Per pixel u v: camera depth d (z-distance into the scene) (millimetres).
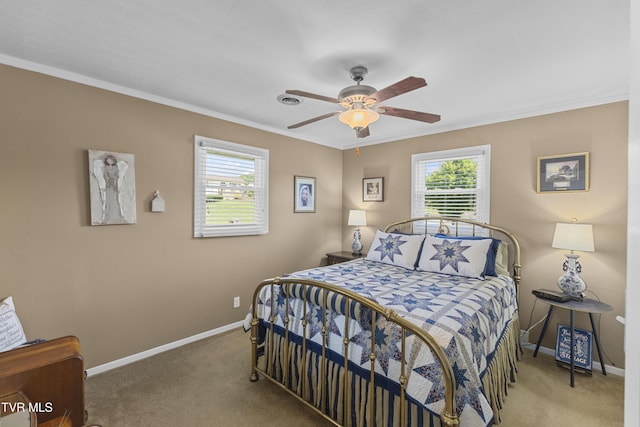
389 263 3072
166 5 1482
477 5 1451
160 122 2666
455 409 1299
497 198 3053
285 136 3736
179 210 2816
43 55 1962
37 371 841
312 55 1930
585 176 2578
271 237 3613
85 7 1497
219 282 3146
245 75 2223
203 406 1999
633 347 407
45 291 2133
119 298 2475
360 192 4246
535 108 2797
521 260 2902
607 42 1747
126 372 2389
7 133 1979
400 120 3219
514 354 2469
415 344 1486
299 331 2018
